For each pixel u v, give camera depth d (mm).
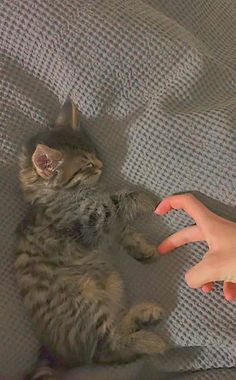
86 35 299
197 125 297
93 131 315
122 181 319
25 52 307
